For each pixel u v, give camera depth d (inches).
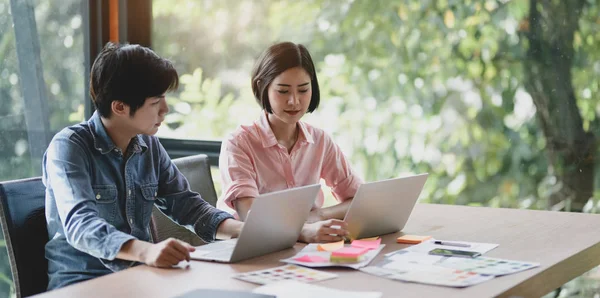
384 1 142.9
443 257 81.4
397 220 95.7
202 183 112.3
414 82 142.8
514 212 108.3
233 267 77.6
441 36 140.6
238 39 150.2
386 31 143.3
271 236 82.6
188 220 99.2
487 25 138.0
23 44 136.0
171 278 73.1
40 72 138.9
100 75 89.0
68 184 86.1
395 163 144.9
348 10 144.9
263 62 105.7
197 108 152.8
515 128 138.0
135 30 150.0
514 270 75.1
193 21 151.8
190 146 152.7
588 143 134.5
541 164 137.2
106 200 91.6
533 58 136.1
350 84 146.3
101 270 88.5
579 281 138.8
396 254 83.0
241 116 150.8
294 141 112.7
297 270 76.0
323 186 150.8
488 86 138.9
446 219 103.8
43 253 90.2
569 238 91.4
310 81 106.3
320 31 146.9
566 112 135.3
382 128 145.2
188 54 152.2
